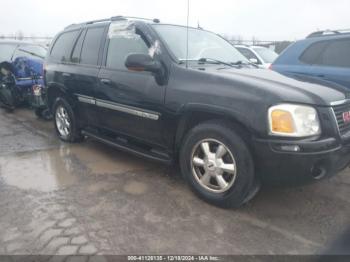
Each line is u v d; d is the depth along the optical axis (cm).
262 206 315
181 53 355
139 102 359
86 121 467
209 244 257
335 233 272
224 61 391
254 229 278
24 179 376
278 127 264
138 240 261
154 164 425
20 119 691
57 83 493
